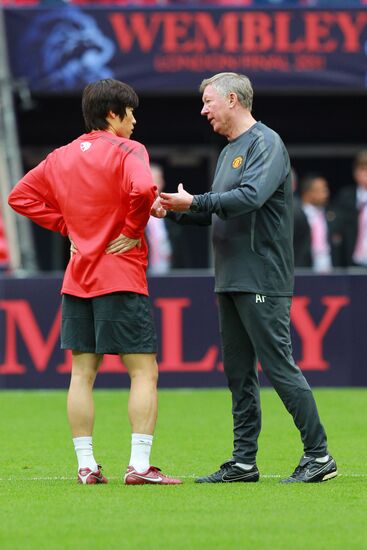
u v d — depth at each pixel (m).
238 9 55.00
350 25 55.38
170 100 64.81
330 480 24.19
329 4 57.28
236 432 24.34
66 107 63.91
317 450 23.86
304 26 55.22
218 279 24.06
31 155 64.25
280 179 23.42
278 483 23.75
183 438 31.73
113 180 23.02
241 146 23.75
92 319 23.48
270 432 32.69
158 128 65.25
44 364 42.75
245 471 24.09
